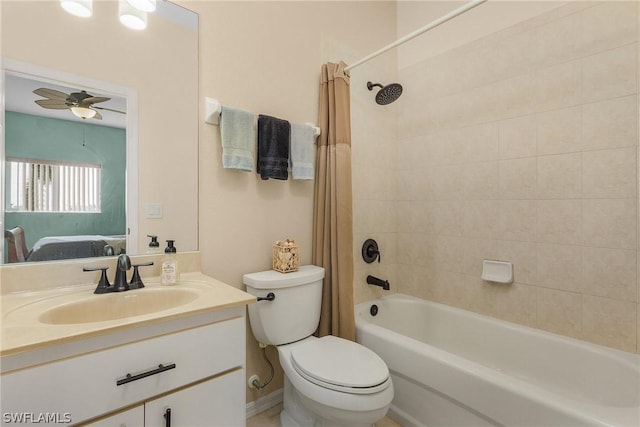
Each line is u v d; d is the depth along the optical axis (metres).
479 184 1.89
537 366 1.57
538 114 1.65
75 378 0.73
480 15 1.90
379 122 2.25
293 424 1.45
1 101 1.02
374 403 1.11
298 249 1.65
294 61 1.77
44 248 1.08
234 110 1.44
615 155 1.42
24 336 0.70
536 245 1.66
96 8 1.19
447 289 2.05
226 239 1.50
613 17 1.42
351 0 2.10
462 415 1.27
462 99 1.98
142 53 1.28
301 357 1.31
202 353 0.94
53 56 1.11
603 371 1.36
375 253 2.16
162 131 1.33
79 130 1.15
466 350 1.86
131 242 1.25
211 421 0.96
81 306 0.98
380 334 1.60
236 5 1.55
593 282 1.48
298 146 1.67
